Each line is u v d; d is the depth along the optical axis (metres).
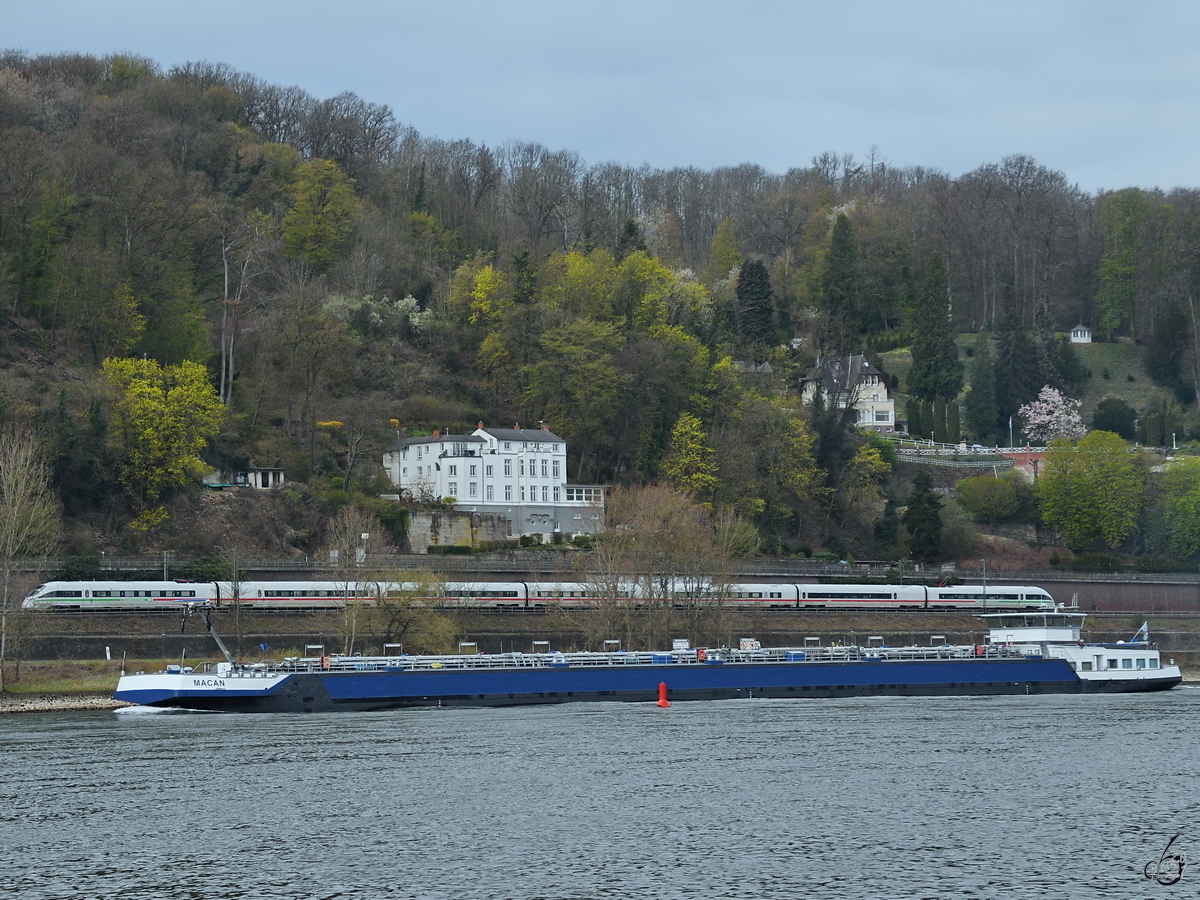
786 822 147.00
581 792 160.88
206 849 136.25
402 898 121.25
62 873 128.62
